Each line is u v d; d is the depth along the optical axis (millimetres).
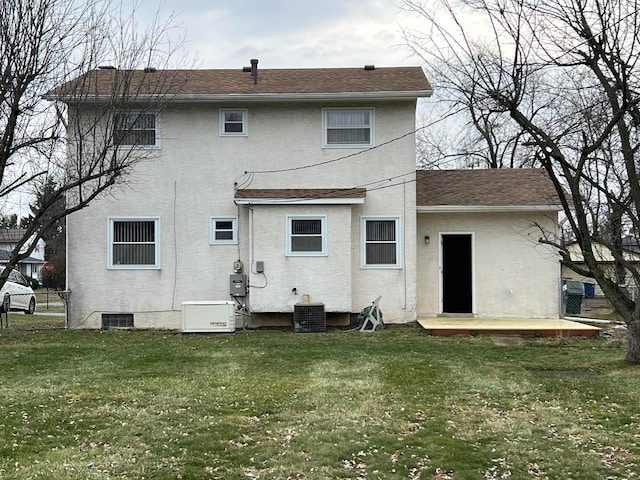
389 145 15531
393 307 15359
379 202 15477
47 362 10539
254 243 14984
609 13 9273
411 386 8641
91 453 5828
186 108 15547
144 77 14578
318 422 6879
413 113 15523
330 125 15633
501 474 5391
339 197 14953
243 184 15539
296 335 13977
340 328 15133
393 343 12578
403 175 15477
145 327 15352
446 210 15695
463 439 6316
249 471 5434
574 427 6734
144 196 15461
